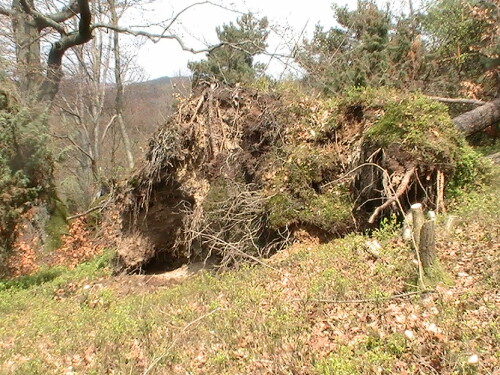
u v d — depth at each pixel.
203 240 11.18
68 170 25.97
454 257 6.82
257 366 5.13
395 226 8.93
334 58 19.19
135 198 12.88
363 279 6.90
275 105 11.89
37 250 17.83
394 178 9.13
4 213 12.74
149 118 32.00
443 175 9.31
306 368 4.84
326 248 9.19
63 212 19.28
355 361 4.73
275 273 8.40
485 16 16.59
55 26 20.88
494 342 4.62
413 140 9.31
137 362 5.83
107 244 16.67
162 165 12.23
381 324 5.52
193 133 11.88
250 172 11.41
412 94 10.88
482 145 15.79
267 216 10.54
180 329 6.56
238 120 11.83
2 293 11.89
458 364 4.37
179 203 12.24
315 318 6.04
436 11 18.86
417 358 4.68
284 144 11.48
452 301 5.54
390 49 18.47
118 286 11.35
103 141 30.03
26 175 13.30
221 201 10.82
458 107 16.44
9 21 21.08
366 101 10.98
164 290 9.85
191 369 5.36
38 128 13.55
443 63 18.22
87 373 5.71
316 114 11.84
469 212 8.45
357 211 10.23
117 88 27.34
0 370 6.08
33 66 19.84
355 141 10.83
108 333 6.94
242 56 22.02
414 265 6.45
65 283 12.19
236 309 6.89
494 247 6.73
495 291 5.62
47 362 6.23
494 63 16.09
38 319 8.73
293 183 10.66
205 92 12.21
